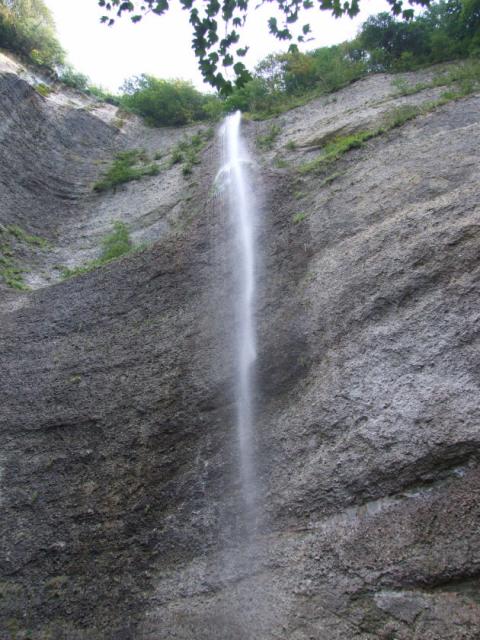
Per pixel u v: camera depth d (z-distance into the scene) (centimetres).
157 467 439
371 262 497
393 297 443
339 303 480
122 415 507
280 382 457
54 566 397
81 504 436
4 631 364
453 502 298
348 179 713
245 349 514
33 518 439
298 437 392
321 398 405
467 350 362
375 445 347
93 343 642
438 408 341
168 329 607
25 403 570
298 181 817
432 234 472
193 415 470
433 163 616
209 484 402
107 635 340
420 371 371
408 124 849
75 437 506
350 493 335
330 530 325
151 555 375
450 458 317
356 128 1043
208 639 307
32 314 752
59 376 598
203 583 340
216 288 639
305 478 361
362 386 389
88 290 764
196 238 765
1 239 980
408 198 579
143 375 548
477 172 554
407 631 261
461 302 396
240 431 432
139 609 346
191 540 371
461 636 248
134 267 770
